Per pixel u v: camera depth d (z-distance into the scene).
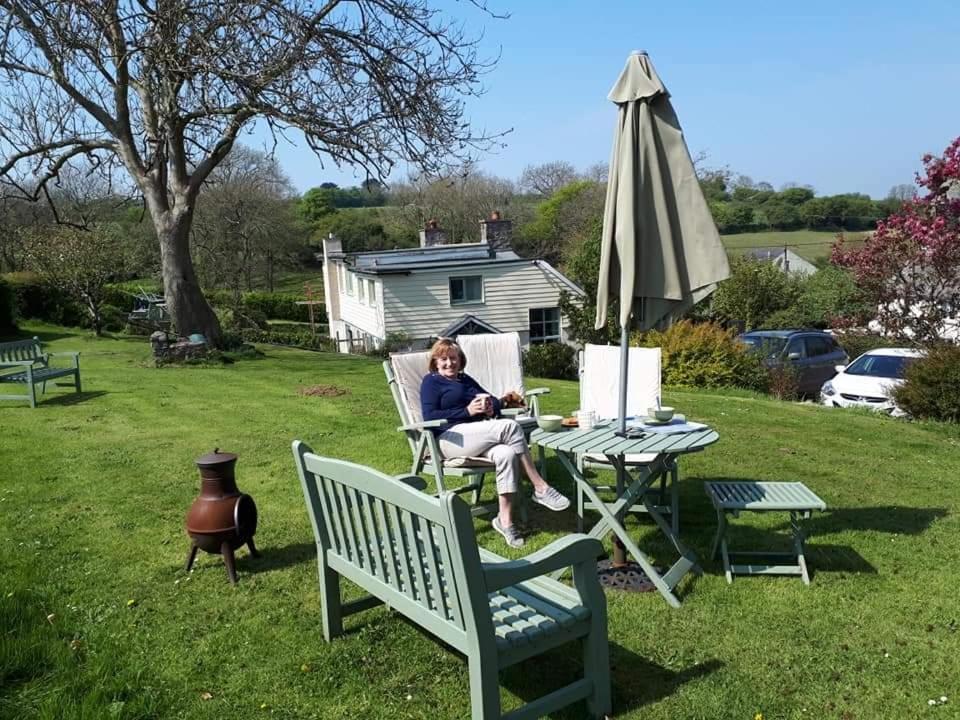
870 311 15.29
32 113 15.55
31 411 9.73
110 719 2.91
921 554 4.69
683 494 5.94
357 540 3.32
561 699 2.88
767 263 26.20
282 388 11.61
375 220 46.88
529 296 26.02
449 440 4.90
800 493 4.40
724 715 3.00
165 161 16.09
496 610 2.94
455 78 14.36
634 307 4.33
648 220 3.96
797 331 15.88
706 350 13.94
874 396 11.31
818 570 4.43
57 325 26.20
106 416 9.39
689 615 3.83
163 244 15.93
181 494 6.02
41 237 23.23
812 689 3.17
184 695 3.14
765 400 12.03
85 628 3.72
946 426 9.54
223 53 12.88
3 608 3.81
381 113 14.18
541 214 45.78
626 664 3.38
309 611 3.94
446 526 2.52
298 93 13.52
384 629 3.73
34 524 5.28
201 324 16.28
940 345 10.57
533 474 4.65
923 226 13.46
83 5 12.66
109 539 5.00
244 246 35.19
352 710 3.06
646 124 3.91
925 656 3.43
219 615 3.90
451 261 26.33
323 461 3.26
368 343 27.11
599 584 2.94
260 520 5.38
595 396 5.92
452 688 3.22
